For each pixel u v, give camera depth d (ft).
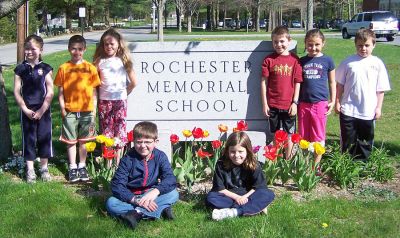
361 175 18.51
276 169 17.19
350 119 18.83
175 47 20.12
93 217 14.66
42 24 181.88
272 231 13.47
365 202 15.85
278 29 18.30
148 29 224.53
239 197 14.79
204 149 20.48
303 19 223.10
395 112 31.14
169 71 20.27
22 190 16.47
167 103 20.44
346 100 18.99
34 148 17.66
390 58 62.34
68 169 18.83
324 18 231.09
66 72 17.92
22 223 14.07
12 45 113.09
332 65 18.54
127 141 18.45
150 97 20.43
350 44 87.04
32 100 17.52
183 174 16.97
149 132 14.79
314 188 17.26
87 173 18.16
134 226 13.85
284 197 16.20
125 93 18.79
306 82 18.44
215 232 13.47
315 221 14.43
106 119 18.67
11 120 28.30
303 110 18.63
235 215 14.56
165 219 14.56
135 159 15.07
